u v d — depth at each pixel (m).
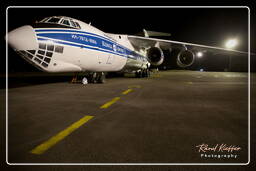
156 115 4.17
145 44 15.84
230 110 4.66
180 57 15.59
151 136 2.95
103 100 5.97
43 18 8.16
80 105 5.20
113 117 4.00
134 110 4.64
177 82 12.78
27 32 6.89
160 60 15.51
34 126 3.40
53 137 2.89
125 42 13.43
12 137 2.89
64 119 3.84
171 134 3.03
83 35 8.71
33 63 7.39
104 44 10.12
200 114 4.27
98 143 2.68
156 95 7.02
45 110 4.60
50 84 11.15
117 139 2.82
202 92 7.87
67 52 8.00
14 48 6.92
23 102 5.60
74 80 12.42
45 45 7.25
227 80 14.88
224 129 3.27
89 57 9.12
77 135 2.98
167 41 14.50
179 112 4.45
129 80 14.64
